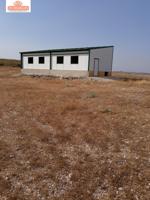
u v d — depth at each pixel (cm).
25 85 1744
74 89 1488
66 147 514
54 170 411
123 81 2139
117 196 336
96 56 2497
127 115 768
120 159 453
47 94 1252
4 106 936
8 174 394
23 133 604
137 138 558
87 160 450
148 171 404
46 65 2886
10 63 6384
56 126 659
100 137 568
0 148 501
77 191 348
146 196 334
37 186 362
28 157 461
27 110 866
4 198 328
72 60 2570
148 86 1683
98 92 1326
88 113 799
